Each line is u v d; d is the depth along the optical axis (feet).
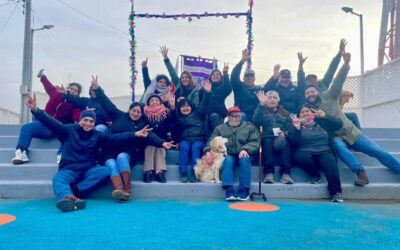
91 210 13.30
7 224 11.21
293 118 17.31
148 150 17.17
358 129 19.19
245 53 20.80
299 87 20.89
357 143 17.93
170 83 22.58
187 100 18.83
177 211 13.26
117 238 9.82
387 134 23.16
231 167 15.99
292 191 16.58
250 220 11.98
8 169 17.13
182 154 17.46
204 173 16.88
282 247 9.21
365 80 33.63
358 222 11.93
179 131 18.81
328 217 12.62
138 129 17.65
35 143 19.67
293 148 17.75
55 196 14.67
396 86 28.99
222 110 20.31
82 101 20.48
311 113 17.62
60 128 15.55
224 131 17.38
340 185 16.14
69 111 20.24
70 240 9.62
